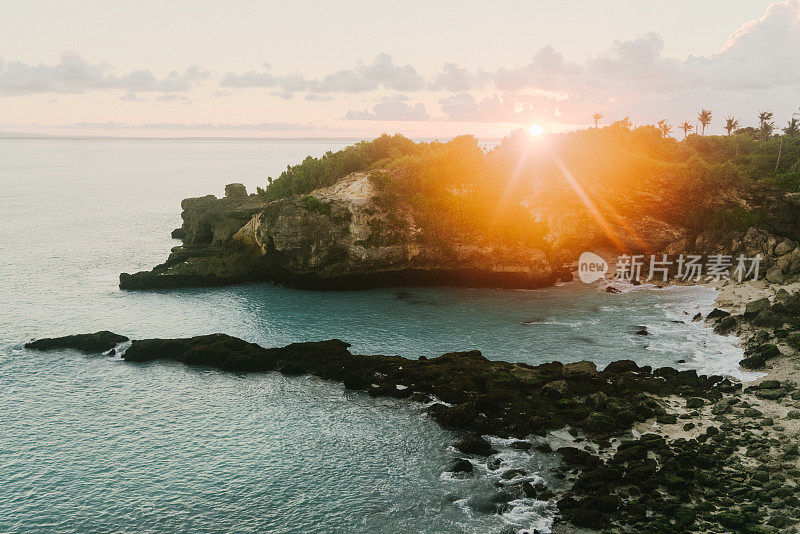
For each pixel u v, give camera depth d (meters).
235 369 60.62
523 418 48.59
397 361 59.91
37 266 104.06
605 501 37.31
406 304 84.38
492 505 38.84
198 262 97.25
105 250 118.81
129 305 83.00
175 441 47.94
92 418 51.53
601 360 61.97
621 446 43.88
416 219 95.06
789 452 41.34
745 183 101.44
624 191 99.19
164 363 62.66
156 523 38.22
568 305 82.31
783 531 33.78
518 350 65.44
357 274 92.75
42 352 65.12
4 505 39.97
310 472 43.50
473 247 92.88
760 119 170.88
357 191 101.69
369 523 37.84
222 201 127.56
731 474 39.62
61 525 38.06
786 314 68.38
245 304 84.38
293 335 71.31
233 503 40.16
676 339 67.31
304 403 53.94
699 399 50.28
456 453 45.31
